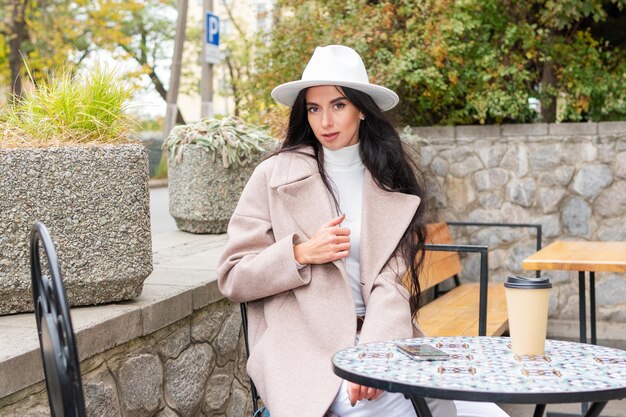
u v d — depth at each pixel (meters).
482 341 2.18
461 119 6.95
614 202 6.37
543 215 6.50
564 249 4.36
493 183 6.59
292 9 7.12
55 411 1.80
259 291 2.47
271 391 2.34
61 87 2.96
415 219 2.64
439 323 4.74
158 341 2.99
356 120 2.63
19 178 2.61
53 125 2.87
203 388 3.37
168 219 9.21
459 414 2.44
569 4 6.55
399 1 6.77
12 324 2.53
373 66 6.52
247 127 5.39
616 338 5.93
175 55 17.42
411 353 1.96
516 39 6.84
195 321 3.31
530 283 1.98
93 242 2.74
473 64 6.84
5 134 2.80
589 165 6.40
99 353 2.59
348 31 6.56
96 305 2.82
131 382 2.78
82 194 2.71
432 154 6.70
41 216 2.65
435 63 6.54
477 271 6.63
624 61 7.10
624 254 4.08
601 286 6.34
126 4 20.09
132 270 2.81
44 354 1.84
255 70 7.32
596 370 1.84
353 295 2.57
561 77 6.96
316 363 2.39
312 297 2.46
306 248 2.44
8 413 2.15
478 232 6.64
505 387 1.68
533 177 6.51
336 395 2.34
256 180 2.64
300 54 6.84
